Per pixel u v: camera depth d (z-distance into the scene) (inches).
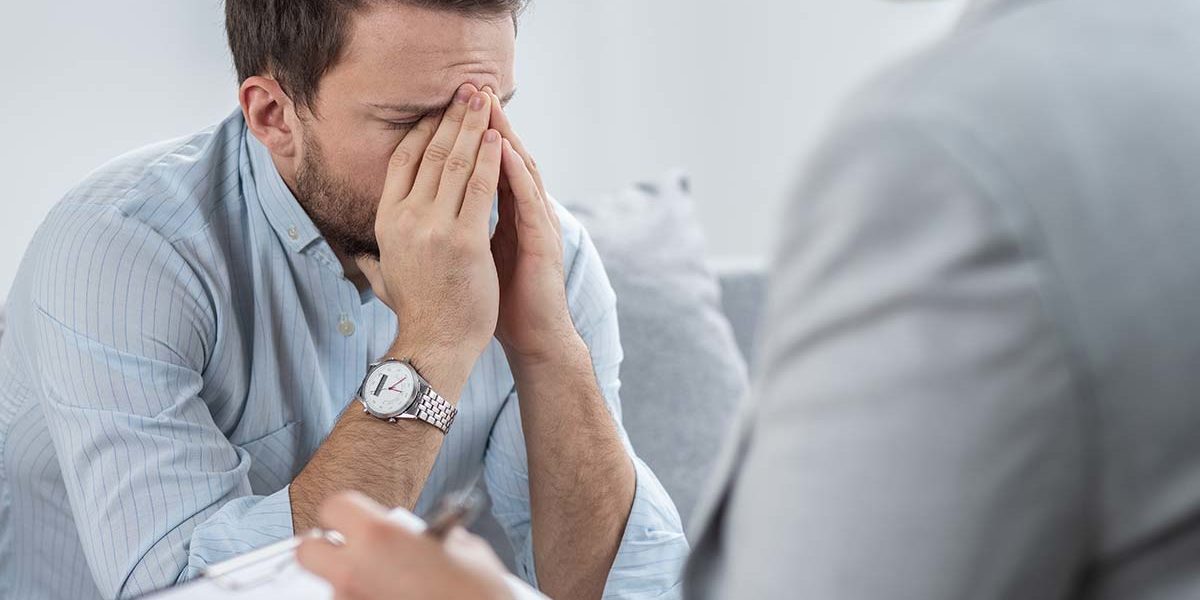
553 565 52.4
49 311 48.3
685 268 74.8
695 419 72.3
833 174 18.5
